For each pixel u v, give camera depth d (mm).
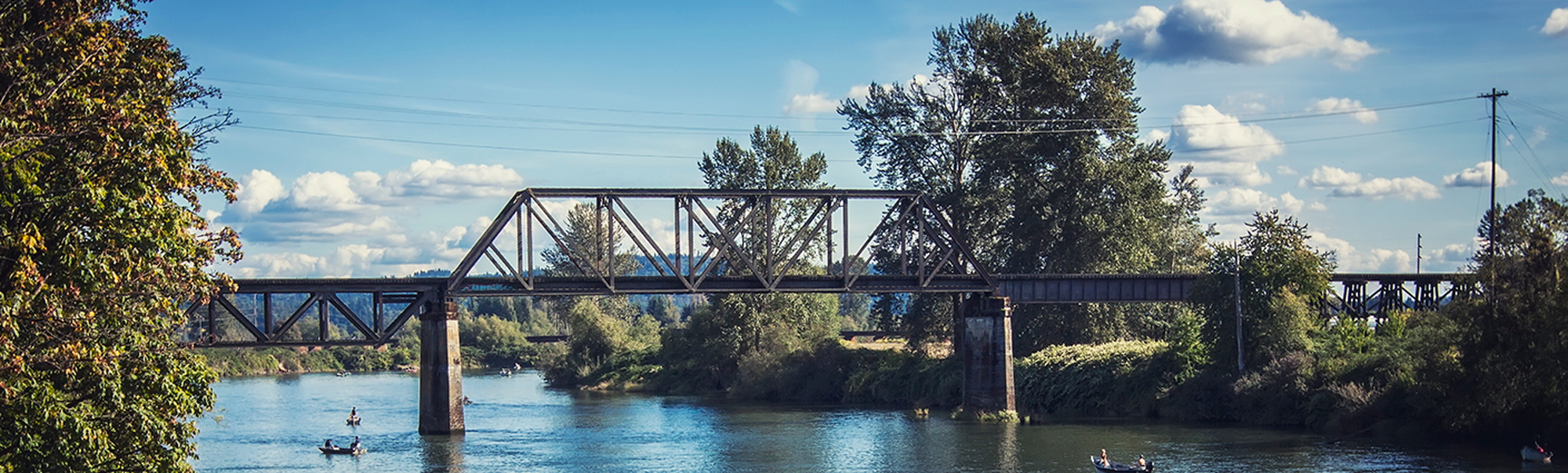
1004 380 85938
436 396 77562
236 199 32594
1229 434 72438
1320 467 57781
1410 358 70812
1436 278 91750
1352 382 72500
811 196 82438
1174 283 88812
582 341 153500
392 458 67250
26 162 27156
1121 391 89125
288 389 141000
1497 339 60406
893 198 84625
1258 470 57719
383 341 75625
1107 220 104938
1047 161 107938
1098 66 107500
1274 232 83812
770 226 81312
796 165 120625
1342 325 81562
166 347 30766
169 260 29578
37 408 26672
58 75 28391
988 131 108750
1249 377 79000
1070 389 93750
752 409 101375
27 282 25969
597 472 61625
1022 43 108438
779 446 71812
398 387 143875
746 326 124812
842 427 83000
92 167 28672
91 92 29281
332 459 67125
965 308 89250
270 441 76625
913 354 115438
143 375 29359
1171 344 90188
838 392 111125
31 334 27188
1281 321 80438
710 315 134000
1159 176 109562
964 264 104250
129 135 28953
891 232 105812
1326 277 82938
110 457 28797
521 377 172875
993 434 75812
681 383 130000
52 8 28266
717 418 92000
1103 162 105875
